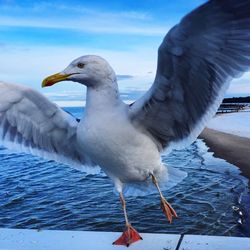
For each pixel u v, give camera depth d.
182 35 0.41
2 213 1.54
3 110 0.55
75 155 0.61
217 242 0.49
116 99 0.49
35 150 0.60
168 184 0.56
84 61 0.48
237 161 2.59
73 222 1.41
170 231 1.29
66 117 0.56
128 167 0.51
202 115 0.50
